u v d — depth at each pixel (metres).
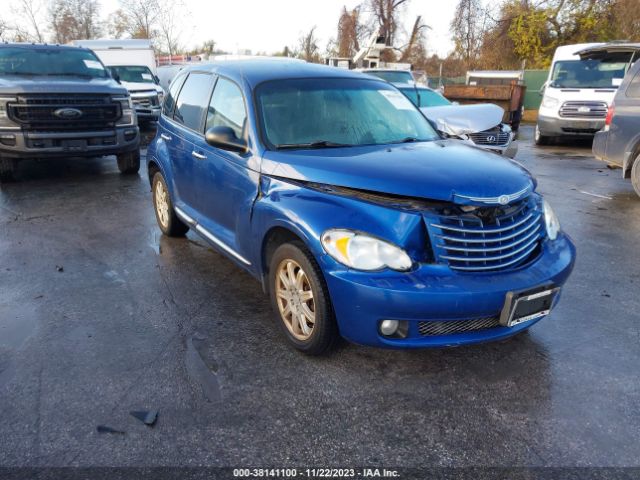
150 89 16.45
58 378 3.04
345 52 39.72
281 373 3.10
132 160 8.95
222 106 4.20
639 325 3.70
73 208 6.84
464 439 2.56
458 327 2.88
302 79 4.12
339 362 3.21
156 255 5.09
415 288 2.71
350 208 2.91
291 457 2.44
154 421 2.66
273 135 3.65
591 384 3.00
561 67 13.31
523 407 2.80
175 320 3.76
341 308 2.87
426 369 3.15
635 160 7.31
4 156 7.81
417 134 4.08
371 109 4.12
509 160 3.54
